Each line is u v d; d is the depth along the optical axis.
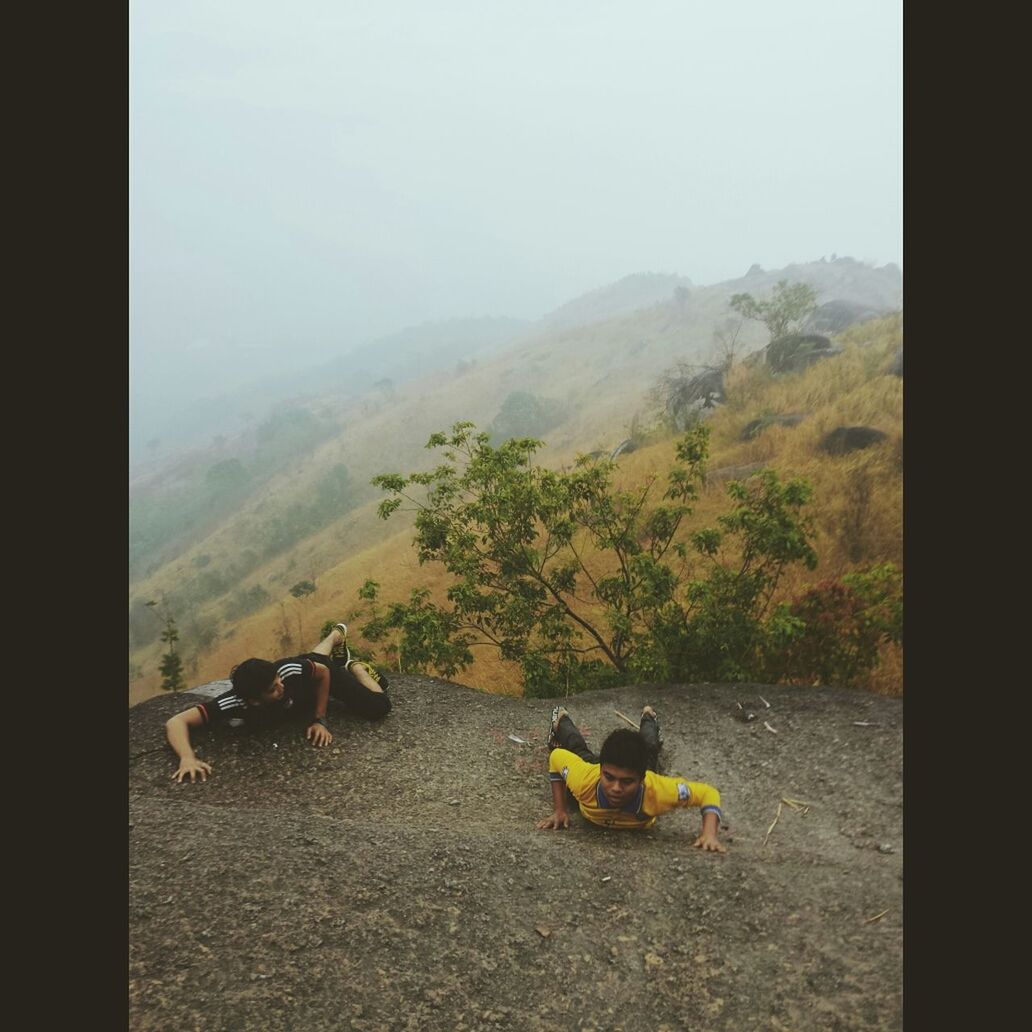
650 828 3.45
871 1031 2.03
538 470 7.59
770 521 5.98
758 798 3.67
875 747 3.91
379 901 2.64
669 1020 2.20
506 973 2.37
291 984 2.24
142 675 42.00
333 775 4.04
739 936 2.49
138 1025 2.02
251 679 4.12
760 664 5.85
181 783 3.86
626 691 5.22
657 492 13.57
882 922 2.44
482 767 4.24
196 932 2.40
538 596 7.64
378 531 51.91
